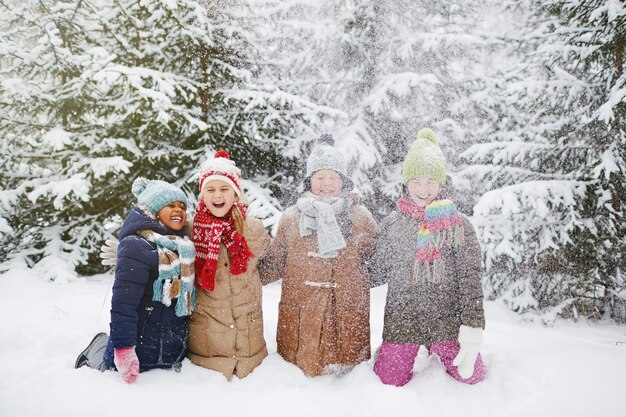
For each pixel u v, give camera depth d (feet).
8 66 21.67
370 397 7.35
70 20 20.80
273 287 19.54
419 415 7.02
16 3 22.98
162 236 7.59
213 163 8.08
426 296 8.18
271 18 25.12
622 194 17.04
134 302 7.29
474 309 7.72
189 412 6.83
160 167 22.36
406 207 8.50
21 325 11.25
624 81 15.79
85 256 20.27
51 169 22.30
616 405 6.90
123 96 20.54
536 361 8.29
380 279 8.89
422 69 25.72
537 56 20.81
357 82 25.67
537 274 19.20
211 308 8.09
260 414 6.93
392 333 8.16
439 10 26.48
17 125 20.65
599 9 16.33
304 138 23.85
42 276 18.52
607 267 17.88
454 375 8.13
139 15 21.06
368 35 25.50
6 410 6.47
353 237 8.58
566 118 19.31
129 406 6.79
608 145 17.04
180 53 21.63
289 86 25.25
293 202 24.32
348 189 9.23
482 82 25.94
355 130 23.84
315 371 8.30
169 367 8.01
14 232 20.75
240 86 22.39
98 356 8.14
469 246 8.11
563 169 18.99
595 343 12.42
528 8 25.09
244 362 8.10
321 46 25.17
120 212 22.82
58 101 20.74
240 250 8.02
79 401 6.75
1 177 20.77
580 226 16.89
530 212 17.48
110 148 20.61
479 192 21.59
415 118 25.71
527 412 7.02
